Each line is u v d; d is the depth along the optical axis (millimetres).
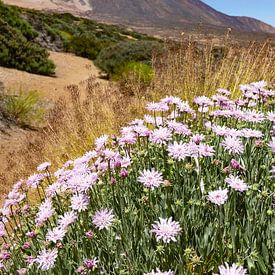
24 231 3303
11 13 20109
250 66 6379
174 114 3646
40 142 6164
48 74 16172
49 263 2338
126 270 2311
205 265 2166
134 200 2795
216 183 2697
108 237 2488
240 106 4012
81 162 3162
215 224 2309
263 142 2885
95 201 2838
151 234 2275
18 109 9922
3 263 2828
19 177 5652
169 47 7457
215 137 3342
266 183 2678
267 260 2039
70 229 2689
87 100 6457
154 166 3135
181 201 2465
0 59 14977
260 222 2248
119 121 5445
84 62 21328
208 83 6098
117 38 37812
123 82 9031
